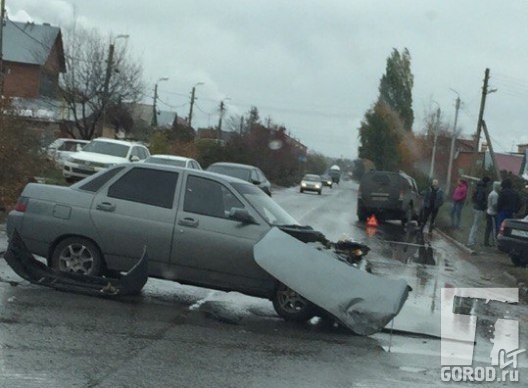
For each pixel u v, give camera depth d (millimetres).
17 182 18188
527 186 27266
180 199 9586
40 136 19984
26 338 7316
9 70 50812
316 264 8930
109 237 9578
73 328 7867
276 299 9312
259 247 9031
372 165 70938
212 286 9477
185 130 55219
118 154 27000
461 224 31281
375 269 15258
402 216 29906
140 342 7621
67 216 9672
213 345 7789
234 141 58062
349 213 34281
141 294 10016
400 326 9586
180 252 9414
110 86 42625
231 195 9586
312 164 125625
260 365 7195
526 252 17172
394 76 69688
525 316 11273
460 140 63719
